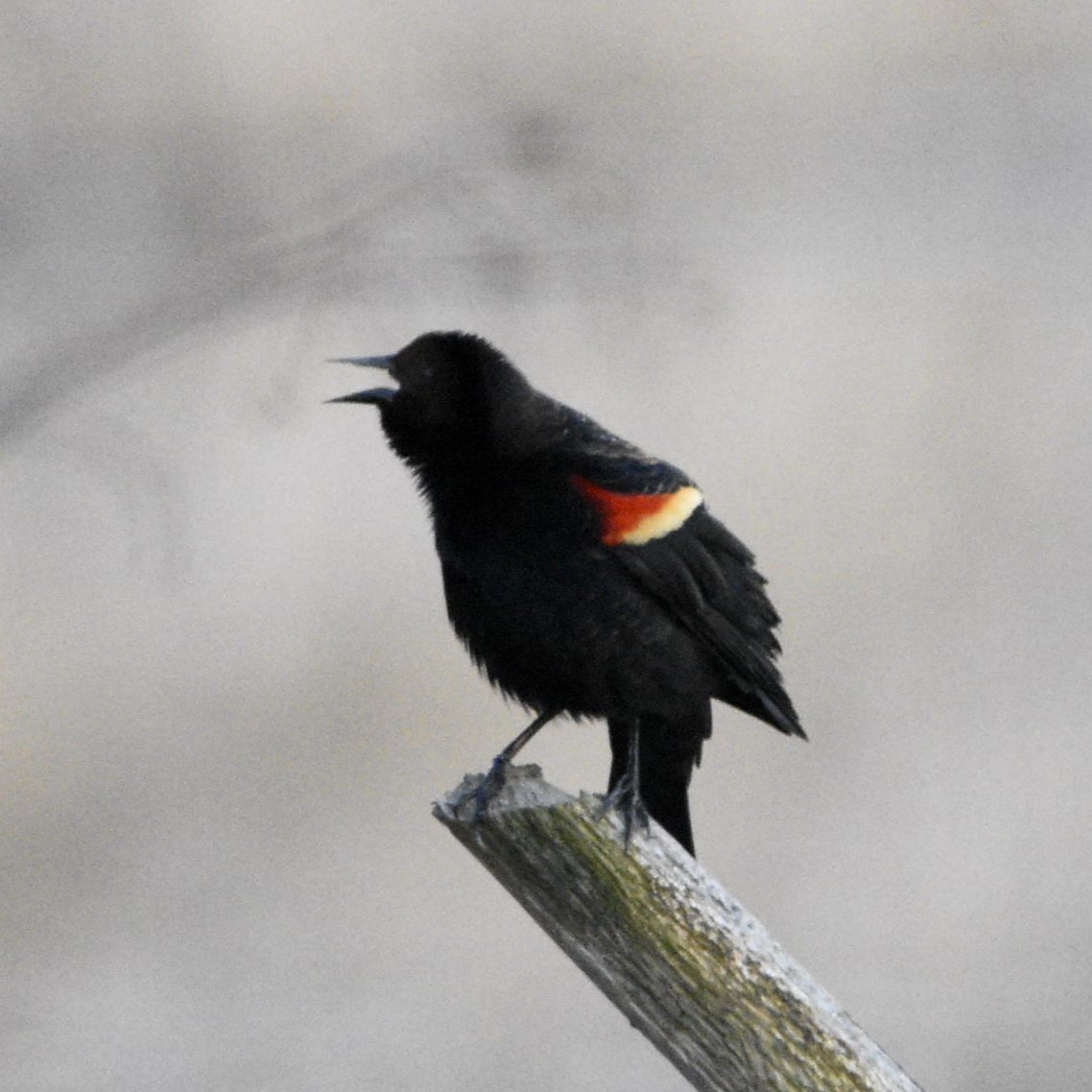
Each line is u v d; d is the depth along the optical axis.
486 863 5.84
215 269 8.03
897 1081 5.44
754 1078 5.50
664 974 5.60
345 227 7.96
